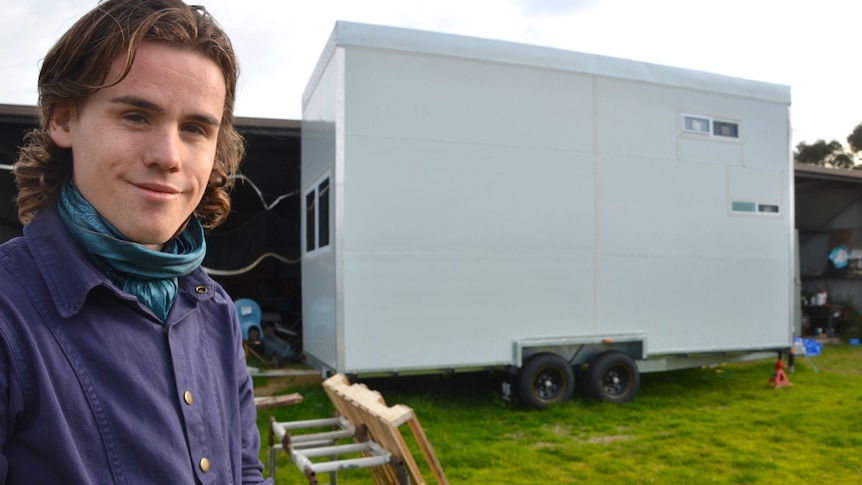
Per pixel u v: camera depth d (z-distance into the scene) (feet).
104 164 3.10
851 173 40.24
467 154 19.85
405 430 18.48
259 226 30.37
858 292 44.57
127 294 3.18
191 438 3.29
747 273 24.16
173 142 3.18
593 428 19.29
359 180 18.69
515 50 20.52
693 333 23.11
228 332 3.99
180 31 3.18
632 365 22.36
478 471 15.31
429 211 19.38
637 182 22.22
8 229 26.14
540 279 20.68
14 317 2.80
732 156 24.02
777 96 25.02
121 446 2.93
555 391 21.74
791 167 25.25
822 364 32.83
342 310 18.45
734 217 23.97
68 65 3.10
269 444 10.82
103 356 3.01
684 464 15.98
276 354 28.63
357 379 19.70
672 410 21.86
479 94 20.03
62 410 2.80
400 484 8.54
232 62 3.58
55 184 3.38
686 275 23.00
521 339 20.42
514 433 18.78
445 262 19.53
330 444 12.56
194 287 3.78
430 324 19.33
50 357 2.84
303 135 23.80
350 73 18.66
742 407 22.53
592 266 21.45
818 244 47.39
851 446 17.67
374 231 18.80
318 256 20.89
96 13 3.12
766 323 24.52
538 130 20.75
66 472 2.73
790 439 18.33
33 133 3.49
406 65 19.22
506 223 20.27
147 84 3.09
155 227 3.19
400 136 19.11
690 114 23.27
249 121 25.68
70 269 3.04
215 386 3.72
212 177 4.26
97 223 3.16
